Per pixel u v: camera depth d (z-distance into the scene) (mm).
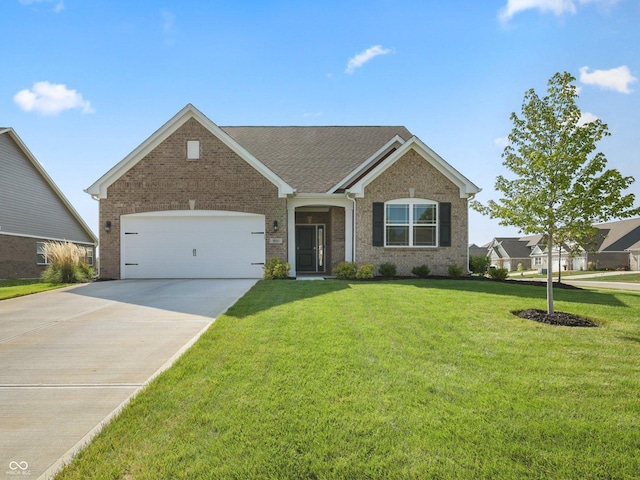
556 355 5285
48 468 2908
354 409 3646
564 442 3084
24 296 11195
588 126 7598
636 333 6465
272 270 14688
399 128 20938
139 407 3740
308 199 16031
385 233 15648
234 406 3730
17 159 22609
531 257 62844
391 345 5676
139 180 15484
